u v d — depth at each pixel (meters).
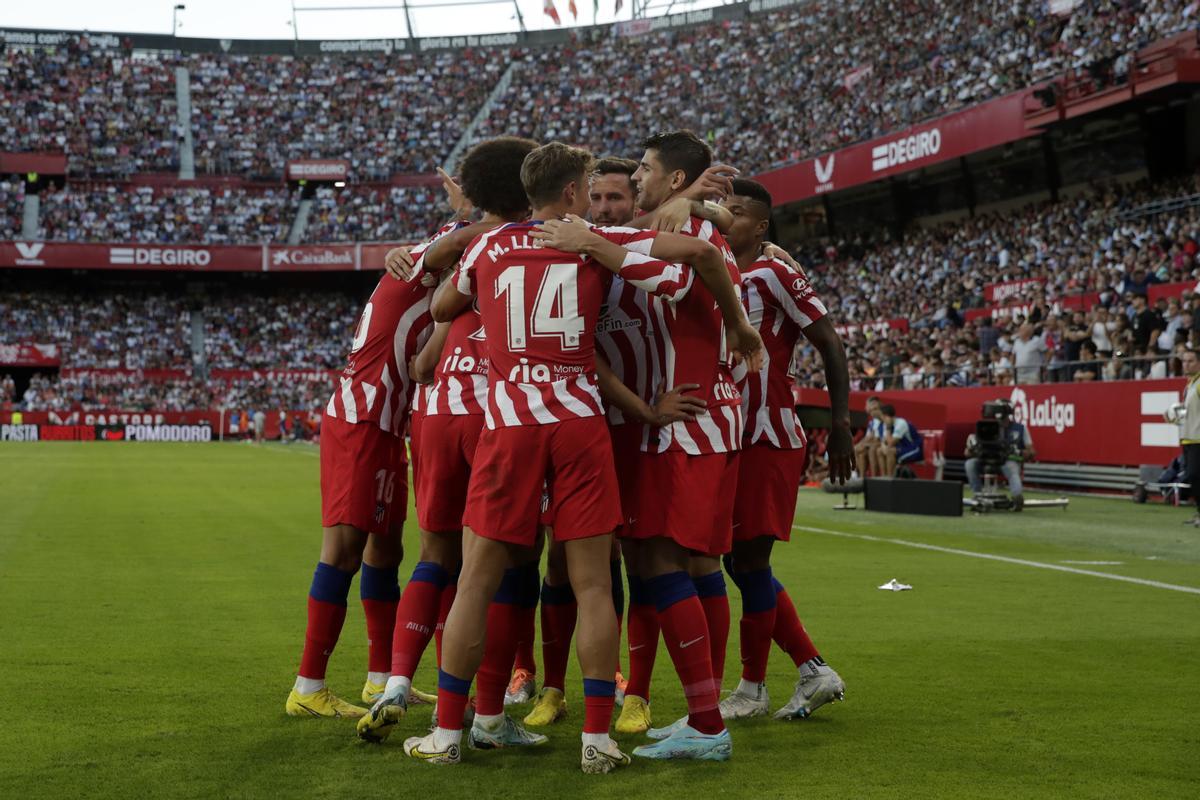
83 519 12.15
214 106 51.34
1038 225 27.16
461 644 3.60
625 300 3.87
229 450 33.94
